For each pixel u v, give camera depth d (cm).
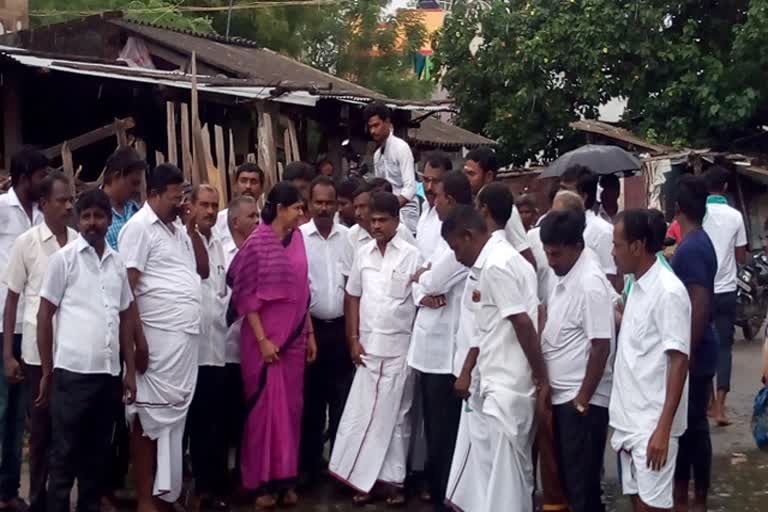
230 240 579
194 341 506
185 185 550
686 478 502
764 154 1470
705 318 484
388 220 547
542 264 504
